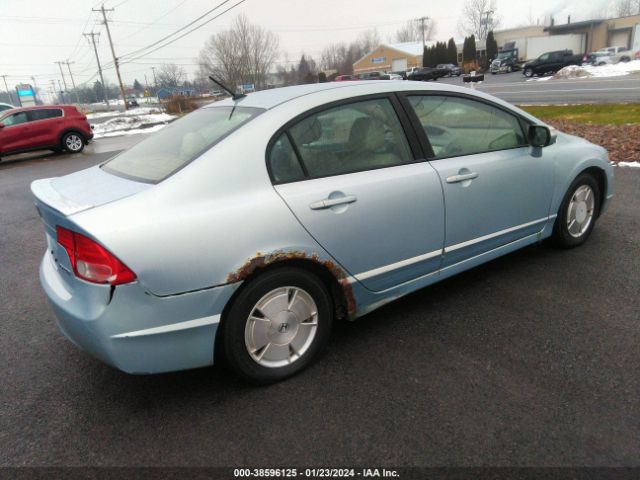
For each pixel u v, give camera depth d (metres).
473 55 60.56
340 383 2.58
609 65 35.16
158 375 2.75
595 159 4.04
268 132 2.54
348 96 2.83
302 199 2.51
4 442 2.28
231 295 2.35
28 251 5.31
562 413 2.26
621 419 2.20
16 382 2.78
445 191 3.04
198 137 2.71
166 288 2.18
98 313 2.15
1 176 11.43
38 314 3.68
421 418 2.28
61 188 2.65
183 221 2.22
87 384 2.72
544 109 14.10
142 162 2.74
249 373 2.50
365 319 3.25
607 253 4.02
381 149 2.89
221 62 52.75
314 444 2.16
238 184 2.39
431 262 3.12
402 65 72.44
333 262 2.64
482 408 2.32
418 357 2.77
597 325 2.98
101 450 2.20
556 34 63.31
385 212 2.79
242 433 2.26
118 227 2.12
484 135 3.39
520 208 3.56
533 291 3.47
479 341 2.89
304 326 2.67
